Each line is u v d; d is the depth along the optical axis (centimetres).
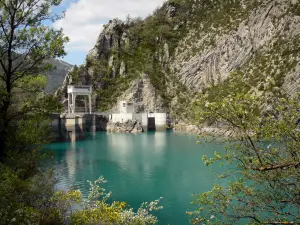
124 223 1628
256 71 10375
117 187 3894
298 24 10231
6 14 1881
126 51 16062
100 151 6956
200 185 3878
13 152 1873
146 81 14238
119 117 12662
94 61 15825
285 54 9781
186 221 2697
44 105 1953
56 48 1967
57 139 8706
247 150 1115
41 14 1945
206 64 13612
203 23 15625
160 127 12281
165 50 15588
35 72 1989
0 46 1878
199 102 1097
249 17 12600
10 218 1153
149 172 4738
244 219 2409
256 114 1087
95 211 1633
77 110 13750
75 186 3903
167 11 17800
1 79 1994
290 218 1747
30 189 1664
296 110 1087
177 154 6322
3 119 1842
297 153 1059
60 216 1753
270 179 1100
